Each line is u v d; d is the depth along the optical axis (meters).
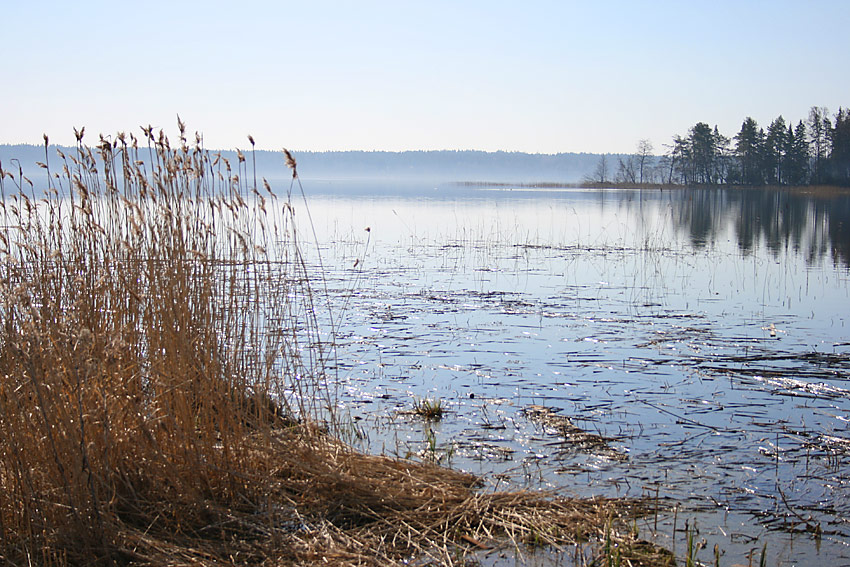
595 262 21.23
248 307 6.44
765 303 14.79
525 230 32.75
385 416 7.90
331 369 9.52
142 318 5.95
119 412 5.40
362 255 22.16
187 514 5.38
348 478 5.88
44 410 4.60
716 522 5.63
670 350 10.77
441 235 29.47
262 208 6.43
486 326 12.25
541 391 8.82
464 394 8.69
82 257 5.86
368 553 5.06
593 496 6.01
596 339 11.41
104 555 4.75
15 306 5.06
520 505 5.79
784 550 5.20
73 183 5.80
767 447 7.11
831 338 11.63
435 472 6.32
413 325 12.24
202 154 6.33
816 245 26.94
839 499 6.02
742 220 40.97
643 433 7.46
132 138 6.15
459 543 5.28
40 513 4.70
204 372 5.73
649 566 4.94
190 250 6.05
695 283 17.36
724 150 106.62
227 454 5.70
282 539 5.16
